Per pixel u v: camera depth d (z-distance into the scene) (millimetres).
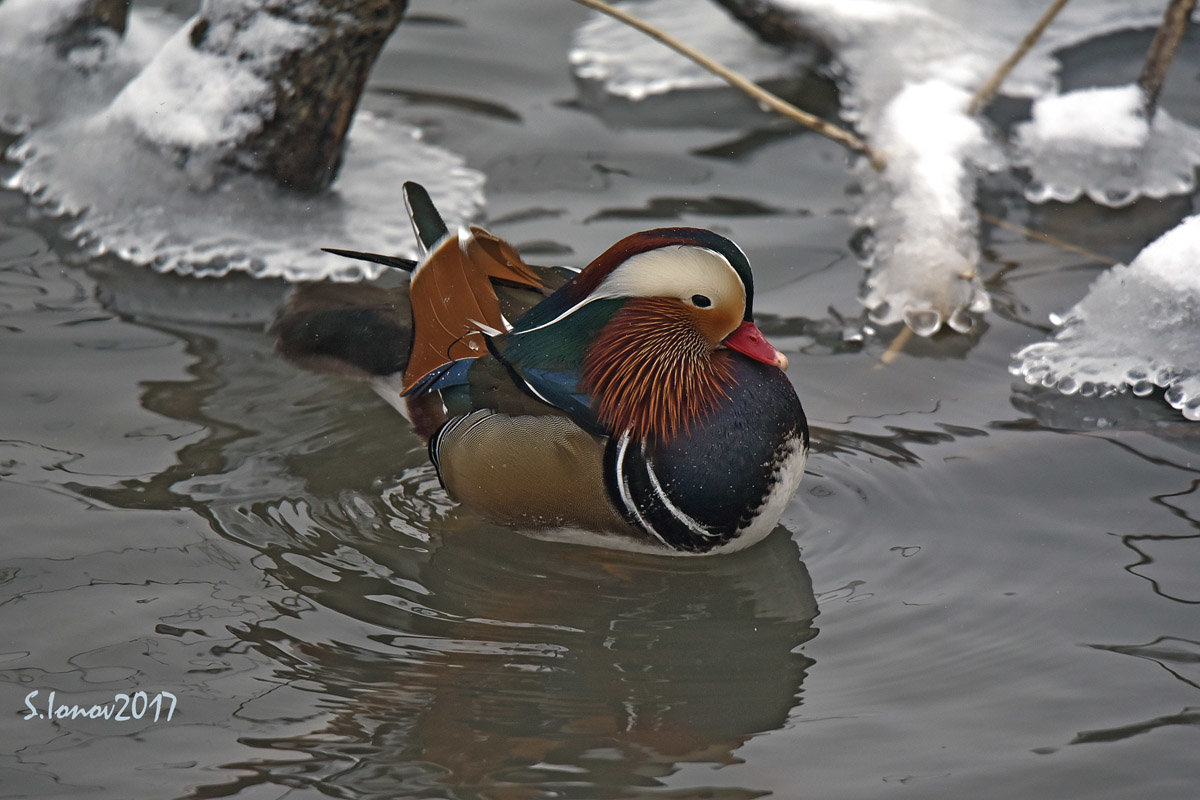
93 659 7172
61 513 8227
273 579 7883
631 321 8219
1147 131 12258
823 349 10078
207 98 11336
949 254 10742
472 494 8430
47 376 9477
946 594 7879
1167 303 10023
